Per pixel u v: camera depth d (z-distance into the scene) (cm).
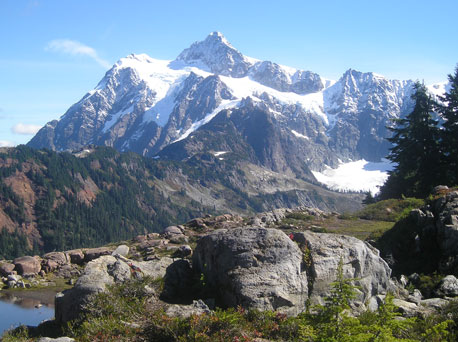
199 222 3316
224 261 1390
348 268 1438
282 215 3562
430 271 1970
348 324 1028
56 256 2688
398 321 1034
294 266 1352
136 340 1068
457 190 2445
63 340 1059
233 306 1298
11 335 1280
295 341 1061
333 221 3500
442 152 5481
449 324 1143
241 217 3578
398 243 2264
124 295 1316
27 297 2102
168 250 2661
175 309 1244
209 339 1019
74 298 1300
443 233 2047
